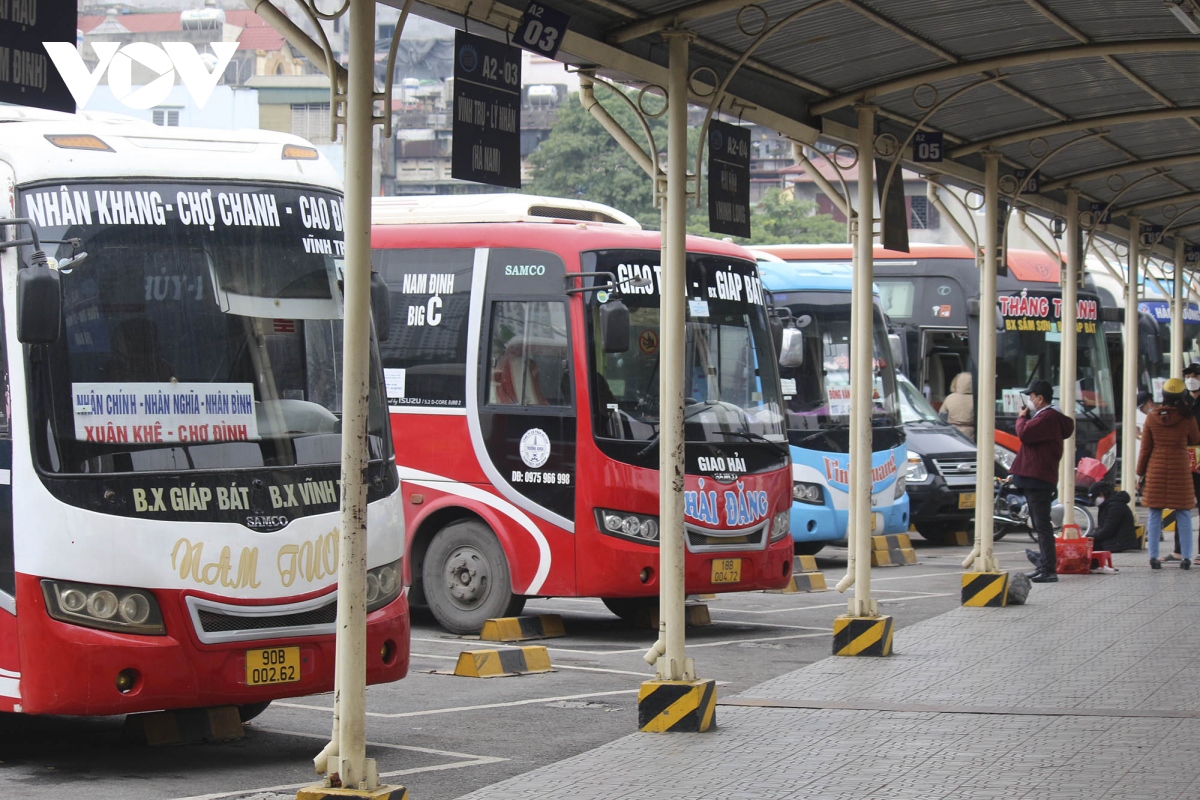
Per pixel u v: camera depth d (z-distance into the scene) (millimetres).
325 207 8414
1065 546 16547
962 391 25406
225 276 7895
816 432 18484
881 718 8633
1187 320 35156
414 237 13172
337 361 8219
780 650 11844
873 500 18922
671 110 8578
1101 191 17578
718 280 13180
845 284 19312
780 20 9172
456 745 8211
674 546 8430
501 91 7953
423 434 12844
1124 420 21141
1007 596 13727
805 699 9266
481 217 13273
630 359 12344
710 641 12383
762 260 20031
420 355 12953
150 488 7305
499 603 12430
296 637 7574
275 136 8453
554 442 12211
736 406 12961
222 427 7656
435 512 12859
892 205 12469
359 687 6129
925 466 21438
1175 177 17000
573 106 51969
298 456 7840
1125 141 14594
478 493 12516
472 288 12781
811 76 10828
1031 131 13250
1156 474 16906
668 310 8484
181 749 8102
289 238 8188
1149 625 12430
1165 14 9891
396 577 8172
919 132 12844
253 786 7133
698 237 13391
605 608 15055
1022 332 26047
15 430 7203
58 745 8203
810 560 18328
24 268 7109
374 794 5992
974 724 8422
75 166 7633
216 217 7953
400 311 13117
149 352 7555
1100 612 13281
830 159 11703
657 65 9305
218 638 7316
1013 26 10141
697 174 8719
